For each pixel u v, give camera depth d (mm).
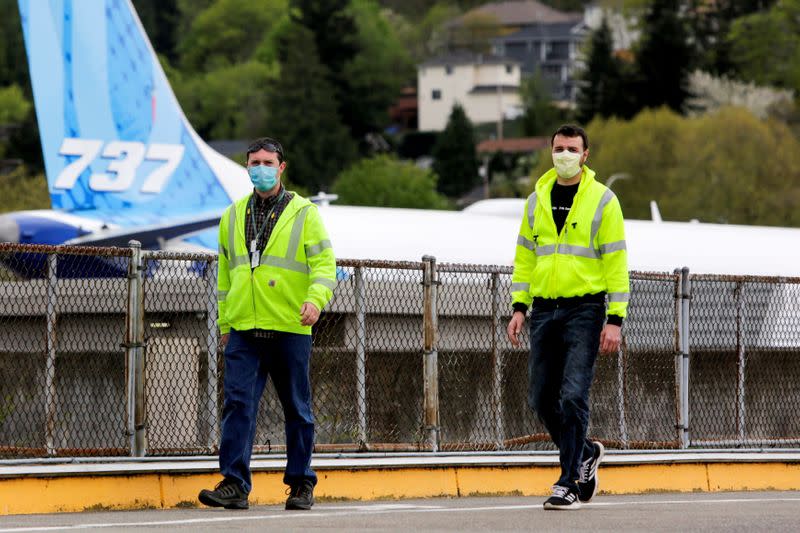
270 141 29328
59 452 32000
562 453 29984
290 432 29406
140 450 32406
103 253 32406
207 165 70562
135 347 32469
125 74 68375
